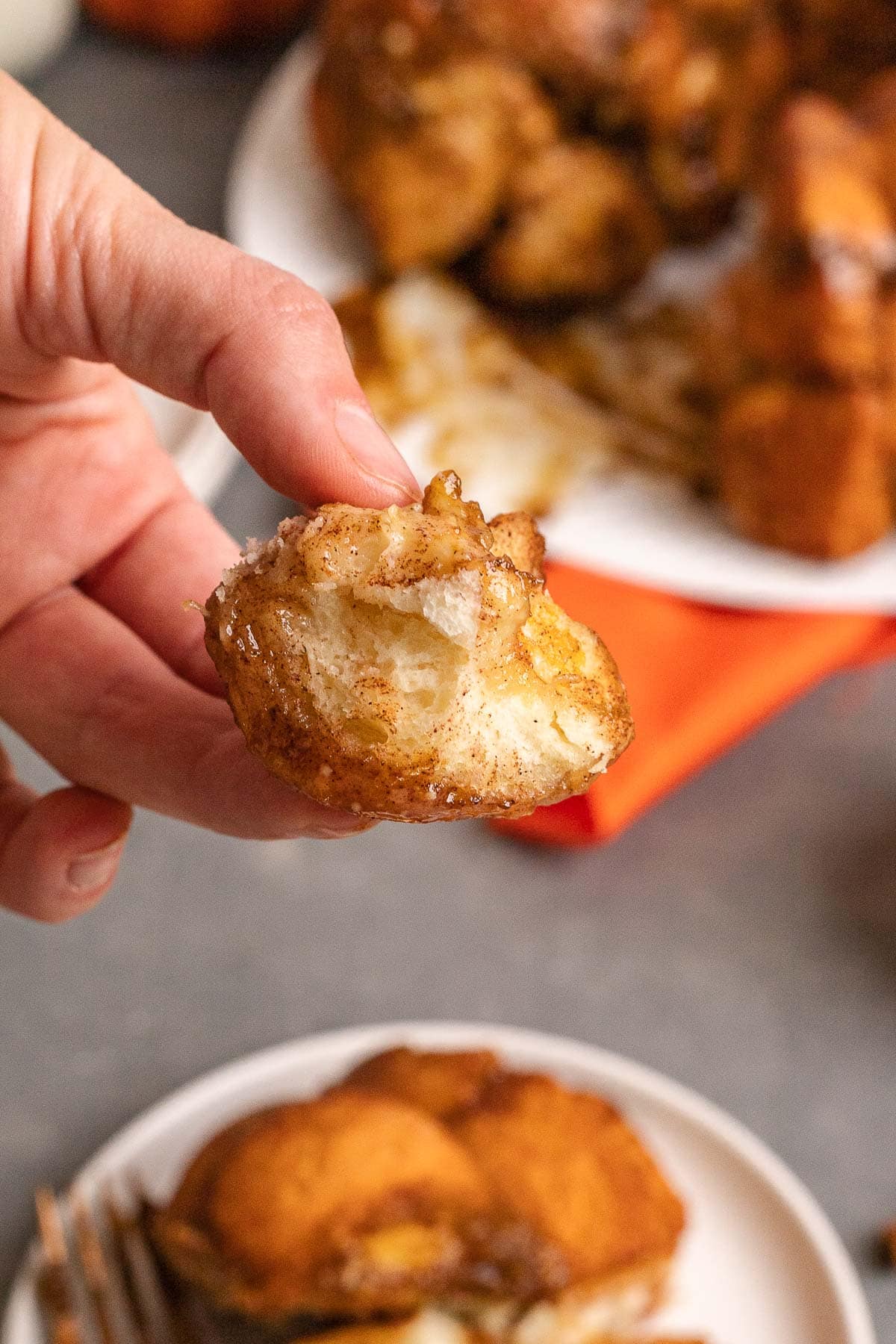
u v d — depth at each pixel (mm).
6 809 371
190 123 714
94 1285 402
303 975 482
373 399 583
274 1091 436
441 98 579
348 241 623
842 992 484
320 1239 388
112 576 395
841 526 527
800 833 514
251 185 634
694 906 499
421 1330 392
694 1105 434
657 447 571
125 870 499
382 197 590
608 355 607
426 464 564
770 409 522
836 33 606
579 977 486
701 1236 420
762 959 490
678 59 592
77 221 338
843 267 512
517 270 599
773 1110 464
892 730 537
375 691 303
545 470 563
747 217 650
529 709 306
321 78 605
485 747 304
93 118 714
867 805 520
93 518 391
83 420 393
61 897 360
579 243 597
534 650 310
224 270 331
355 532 304
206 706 362
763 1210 422
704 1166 428
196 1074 464
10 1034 468
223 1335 400
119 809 362
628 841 511
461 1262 389
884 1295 434
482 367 597
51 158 340
